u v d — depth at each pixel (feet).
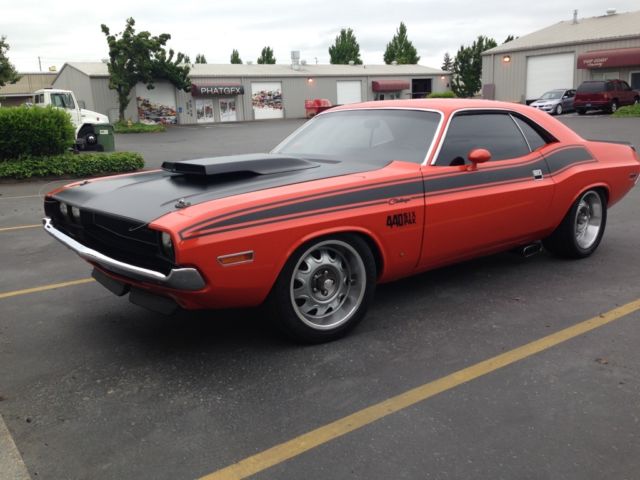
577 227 17.19
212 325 13.01
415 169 12.80
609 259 17.66
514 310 13.60
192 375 10.67
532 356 11.23
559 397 9.71
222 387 10.21
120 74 121.70
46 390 10.21
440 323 12.90
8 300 14.88
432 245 13.06
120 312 13.93
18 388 10.30
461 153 13.73
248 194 10.82
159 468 8.02
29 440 8.71
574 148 16.55
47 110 42.29
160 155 61.00
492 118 14.87
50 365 11.17
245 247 10.18
